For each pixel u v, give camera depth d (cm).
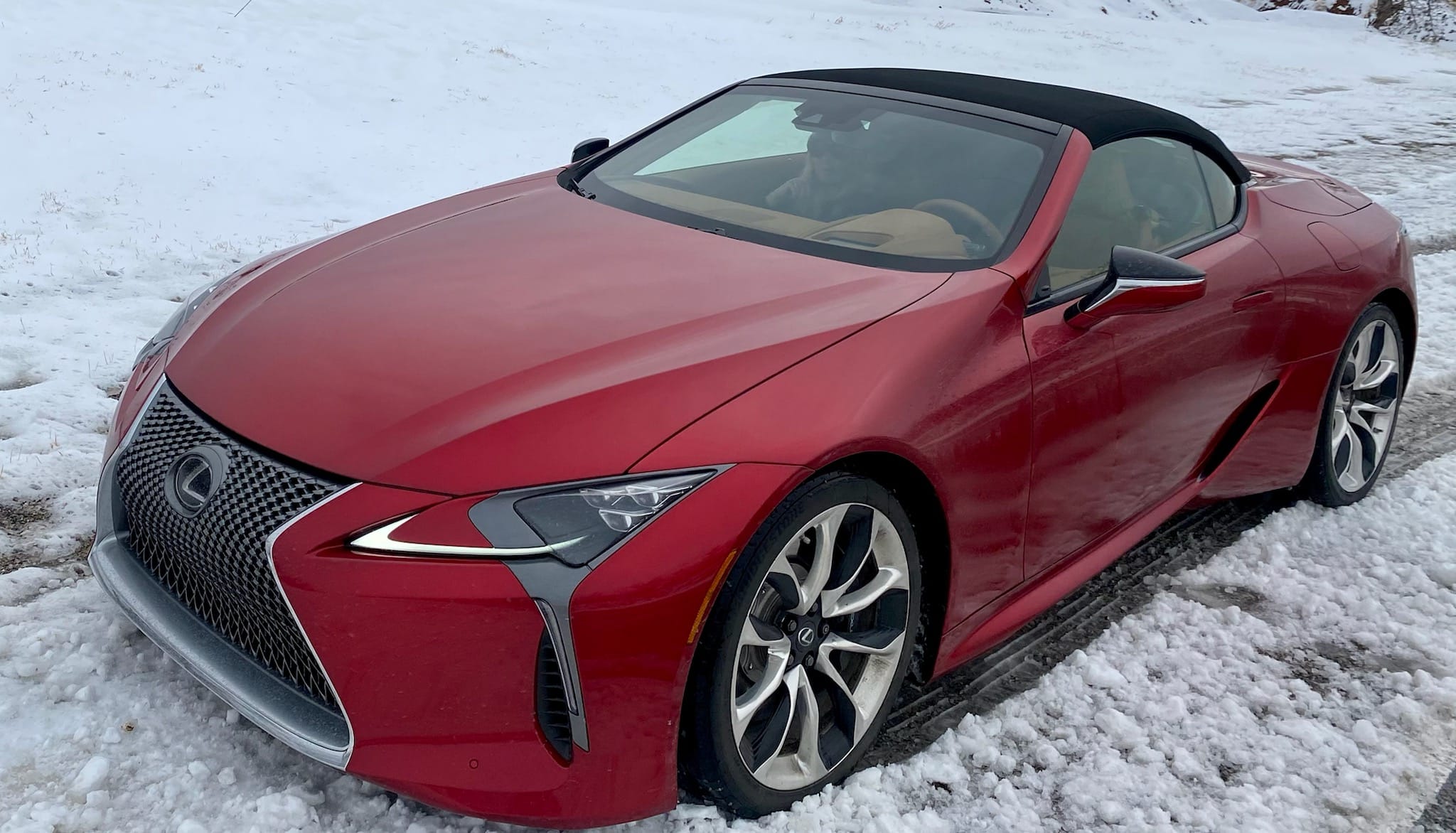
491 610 185
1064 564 294
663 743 198
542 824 197
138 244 639
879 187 301
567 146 1083
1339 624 327
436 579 184
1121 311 264
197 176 831
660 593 189
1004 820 232
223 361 233
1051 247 275
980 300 252
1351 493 406
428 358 219
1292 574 355
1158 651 303
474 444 195
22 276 549
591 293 246
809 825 221
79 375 421
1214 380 322
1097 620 319
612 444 197
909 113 328
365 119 1095
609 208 311
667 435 200
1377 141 1358
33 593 276
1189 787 250
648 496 193
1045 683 282
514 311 237
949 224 283
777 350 223
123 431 241
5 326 466
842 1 3023
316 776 221
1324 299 364
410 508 189
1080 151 300
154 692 241
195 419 221
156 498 219
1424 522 399
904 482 235
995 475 247
